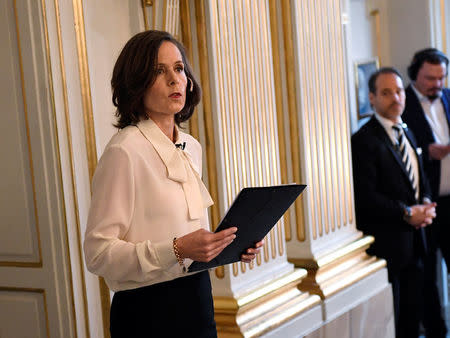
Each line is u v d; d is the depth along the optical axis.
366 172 4.41
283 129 3.99
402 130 4.52
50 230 3.07
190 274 2.19
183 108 2.31
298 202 3.97
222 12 3.33
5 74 3.08
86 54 3.14
